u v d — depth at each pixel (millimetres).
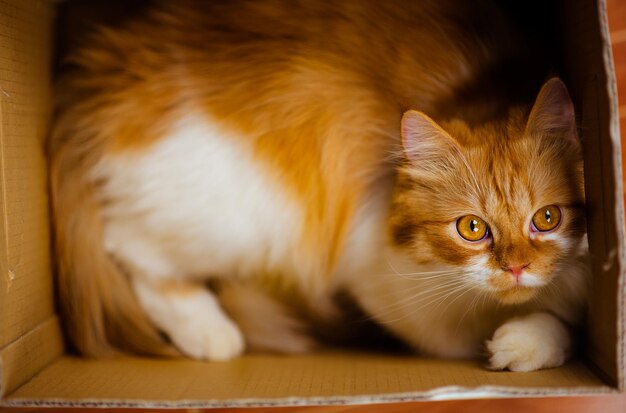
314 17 665
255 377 623
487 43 667
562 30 643
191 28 670
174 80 663
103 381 620
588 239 606
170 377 629
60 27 704
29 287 651
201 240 685
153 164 668
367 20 664
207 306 708
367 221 667
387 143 659
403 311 666
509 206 610
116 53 678
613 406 636
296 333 716
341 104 660
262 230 682
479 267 615
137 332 700
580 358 621
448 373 611
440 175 626
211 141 661
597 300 591
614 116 544
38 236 672
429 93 657
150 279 702
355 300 700
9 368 604
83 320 691
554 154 616
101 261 696
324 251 686
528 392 560
